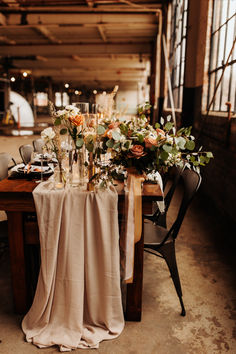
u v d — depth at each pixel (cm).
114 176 190
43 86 2742
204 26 519
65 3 916
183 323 199
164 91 993
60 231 180
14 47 1441
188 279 249
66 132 184
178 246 305
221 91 454
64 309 186
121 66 2025
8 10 1004
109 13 993
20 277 197
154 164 185
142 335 188
